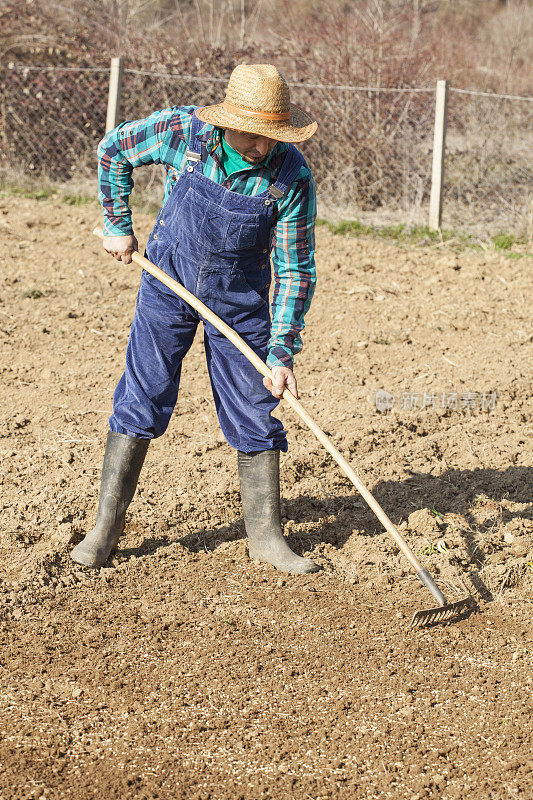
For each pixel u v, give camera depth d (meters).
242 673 3.81
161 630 4.05
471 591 4.39
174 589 4.35
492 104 13.09
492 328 7.93
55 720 3.51
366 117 11.89
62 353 7.12
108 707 3.59
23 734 3.42
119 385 4.39
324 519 4.95
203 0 16.97
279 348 4.05
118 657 3.87
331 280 9.02
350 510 5.09
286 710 3.62
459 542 4.75
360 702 3.68
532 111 13.82
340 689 3.74
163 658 3.88
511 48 17.34
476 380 6.86
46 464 5.39
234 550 4.68
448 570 4.51
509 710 3.65
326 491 5.25
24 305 8.02
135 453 4.39
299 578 4.46
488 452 5.77
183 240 3.90
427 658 3.95
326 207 11.52
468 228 11.02
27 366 6.83
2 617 4.06
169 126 3.80
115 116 12.06
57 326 7.62
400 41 13.15
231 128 3.55
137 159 3.92
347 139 11.91
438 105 10.66
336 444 5.79
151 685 3.72
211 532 4.80
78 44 12.89
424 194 12.02
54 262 9.13
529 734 3.52
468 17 21.41
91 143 12.76
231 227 3.79
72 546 4.62
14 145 12.61
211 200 3.76
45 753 3.34
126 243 4.19
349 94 11.84
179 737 3.46
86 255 9.39
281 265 4.05
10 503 4.96
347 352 7.37
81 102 12.61
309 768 3.34
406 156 11.70
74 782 3.22
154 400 4.31
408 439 5.96
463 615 4.25
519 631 4.16
